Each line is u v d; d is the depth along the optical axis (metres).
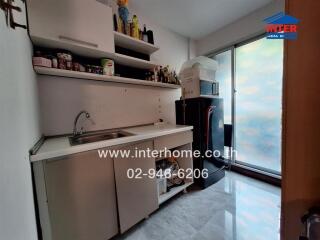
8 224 0.54
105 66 1.67
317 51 0.36
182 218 1.65
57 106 1.58
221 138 2.50
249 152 2.61
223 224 1.55
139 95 2.25
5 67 0.62
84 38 1.39
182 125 2.32
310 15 0.36
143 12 2.20
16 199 0.64
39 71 1.35
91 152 1.23
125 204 1.43
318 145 0.37
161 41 2.53
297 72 0.39
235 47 2.63
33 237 0.90
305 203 0.39
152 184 1.66
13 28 0.73
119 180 1.39
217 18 2.38
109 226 1.34
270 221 1.56
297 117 0.39
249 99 2.55
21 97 0.83
